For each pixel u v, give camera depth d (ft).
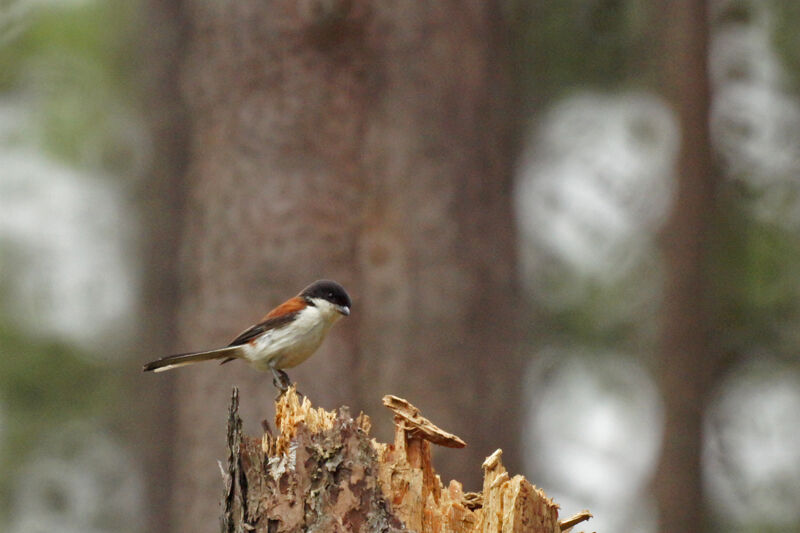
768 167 56.59
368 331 32.96
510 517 20.36
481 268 33.65
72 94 59.21
